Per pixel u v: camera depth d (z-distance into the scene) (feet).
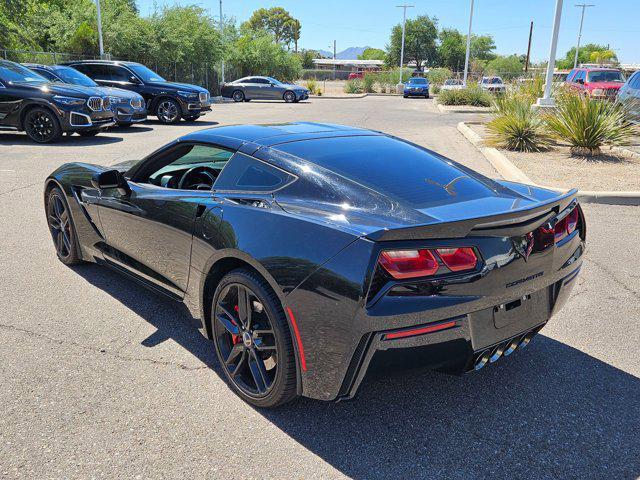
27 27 87.15
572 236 9.57
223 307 9.50
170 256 10.98
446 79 155.94
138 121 47.85
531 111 38.40
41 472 7.48
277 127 11.58
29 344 10.98
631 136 34.99
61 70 45.70
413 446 8.29
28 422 8.54
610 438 8.56
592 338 11.94
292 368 8.32
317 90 135.03
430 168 10.00
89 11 88.99
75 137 41.60
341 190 8.75
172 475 7.51
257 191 9.49
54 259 15.87
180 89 52.60
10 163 29.94
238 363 9.39
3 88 37.37
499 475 7.71
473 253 7.63
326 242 7.80
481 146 39.11
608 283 15.12
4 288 13.71
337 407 9.21
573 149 35.45
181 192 10.83
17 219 19.76
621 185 26.27
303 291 7.84
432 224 7.15
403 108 83.97
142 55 91.50
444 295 7.50
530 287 8.54
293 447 8.18
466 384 10.03
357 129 12.04
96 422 8.60
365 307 7.31
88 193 13.57
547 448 8.30
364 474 7.66
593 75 69.67
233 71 130.52
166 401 9.23
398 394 9.66
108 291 13.74
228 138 10.69
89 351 10.79
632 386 10.07
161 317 12.40
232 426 8.64
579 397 9.68
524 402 9.50
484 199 9.09
